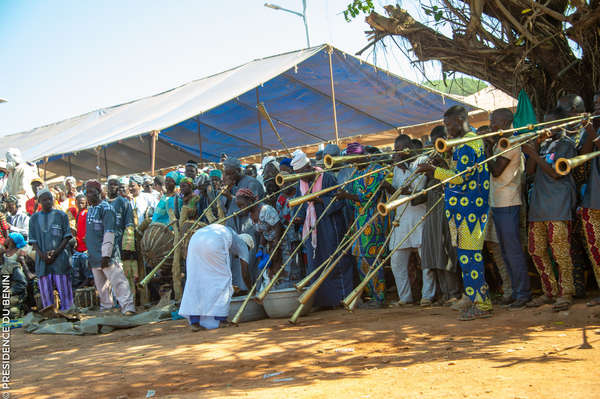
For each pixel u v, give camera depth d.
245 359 5.00
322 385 3.80
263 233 8.07
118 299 9.65
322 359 4.71
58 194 12.44
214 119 17.83
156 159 21.38
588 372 3.53
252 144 20.80
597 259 6.01
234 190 8.80
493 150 6.37
